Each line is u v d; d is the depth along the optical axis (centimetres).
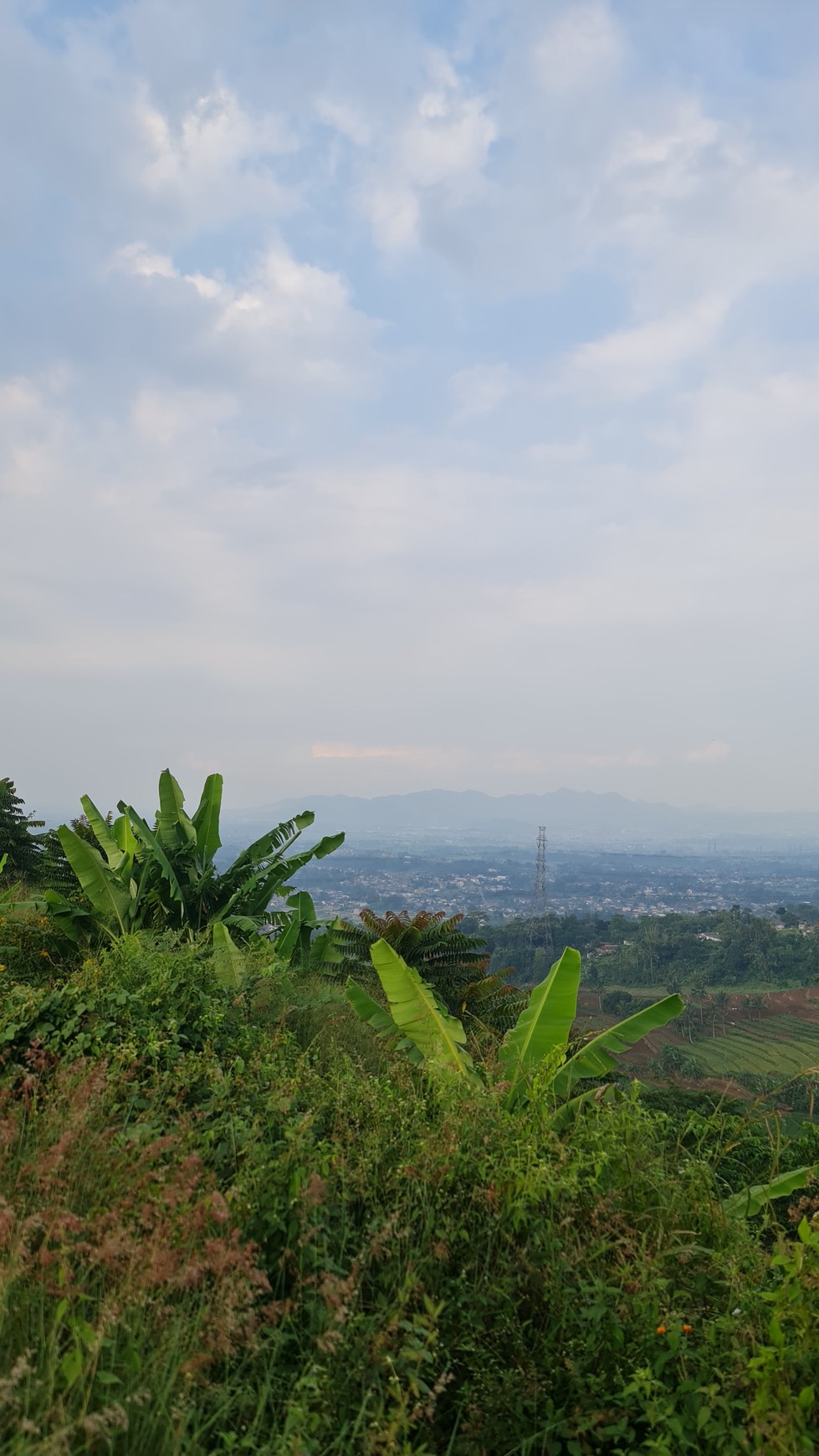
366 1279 314
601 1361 295
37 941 920
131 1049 459
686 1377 287
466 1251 332
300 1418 230
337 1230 334
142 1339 257
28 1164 313
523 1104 499
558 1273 314
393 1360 259
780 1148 461
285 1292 315
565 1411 280
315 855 1214
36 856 1956
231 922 1088
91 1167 340
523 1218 332
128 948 721
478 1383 279
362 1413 237
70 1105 373
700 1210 379
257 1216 326
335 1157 358
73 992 534
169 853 1161
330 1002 793
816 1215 328
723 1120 464
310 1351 274
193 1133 372
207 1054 482
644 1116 446
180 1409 231
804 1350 279
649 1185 387
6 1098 383
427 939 1219
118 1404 212
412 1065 542
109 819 1243
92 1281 278
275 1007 690
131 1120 421
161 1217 287
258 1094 445
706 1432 261
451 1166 356
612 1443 279
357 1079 485
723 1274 341
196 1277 264
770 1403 254
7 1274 261
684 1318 316
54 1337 238
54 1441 199
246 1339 268
